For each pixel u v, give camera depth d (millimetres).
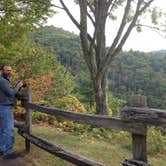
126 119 4223
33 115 14070
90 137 11539
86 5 13641
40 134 10969
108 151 9586
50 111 6316
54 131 12000
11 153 7344
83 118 5160
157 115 3760
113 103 21859
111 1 13773
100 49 14062
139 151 4105
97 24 13766
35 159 7434
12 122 7383
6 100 7250
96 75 14109
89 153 9016
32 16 13430
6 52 13047
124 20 13719
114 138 11625
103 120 4691
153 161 9539
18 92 7785
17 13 13289
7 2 12797
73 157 5461
